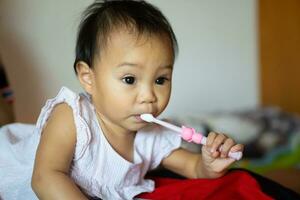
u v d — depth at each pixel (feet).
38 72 5.00
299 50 7.00
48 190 2.20
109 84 2.26
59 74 5.12
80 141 2.38
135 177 2.69
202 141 2.48
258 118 6.38
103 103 2.33
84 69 2.43
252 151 5.93
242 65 6.80
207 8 6.30
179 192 2.69
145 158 2.80
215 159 2.66
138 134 2.72
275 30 6.81
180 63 6.25
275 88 6.99
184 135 2.45
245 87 6.90
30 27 4.88
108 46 2.27
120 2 2.48
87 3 5.10
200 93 6.51
